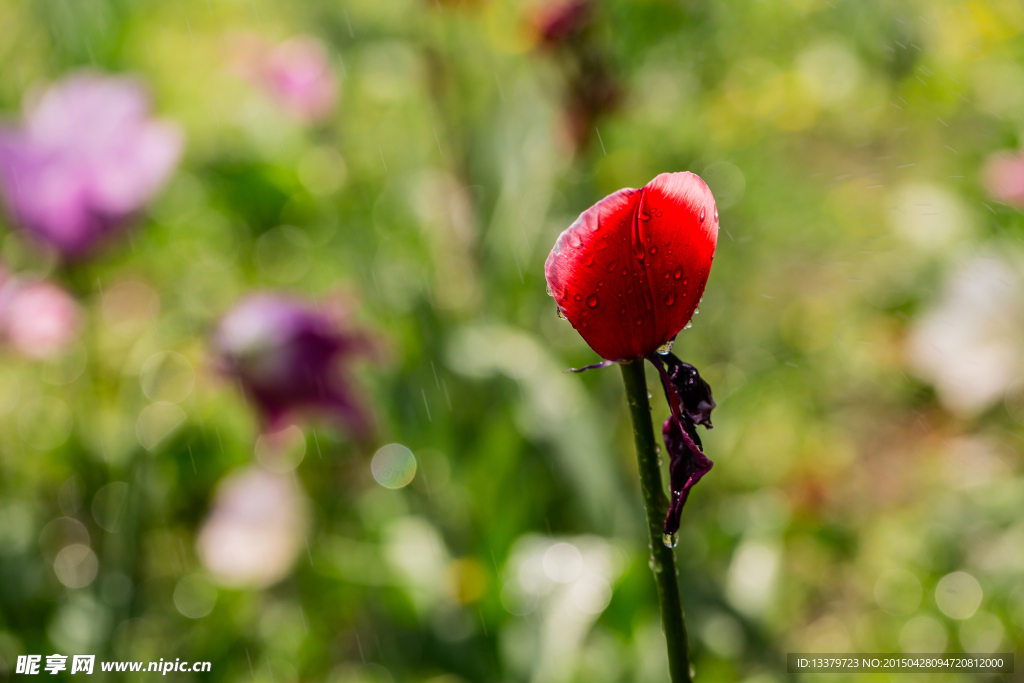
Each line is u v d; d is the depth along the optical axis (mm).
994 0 2213
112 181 1992
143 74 3293
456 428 2117
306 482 2273
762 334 2691
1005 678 1892
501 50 2521
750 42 2707
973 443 2371
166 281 2791
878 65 2439
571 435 1949
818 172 2654
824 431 2533
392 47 2910
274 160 2811
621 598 1700
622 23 2594
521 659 1736
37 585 1931
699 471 1091
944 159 2426
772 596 1889
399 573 1866
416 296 2229
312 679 1942
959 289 2160
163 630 1948
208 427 2201
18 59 3188
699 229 1079
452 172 2506
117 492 2111
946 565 2092
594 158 2432
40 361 2334
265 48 2969
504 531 1843
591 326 1084
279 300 1942
